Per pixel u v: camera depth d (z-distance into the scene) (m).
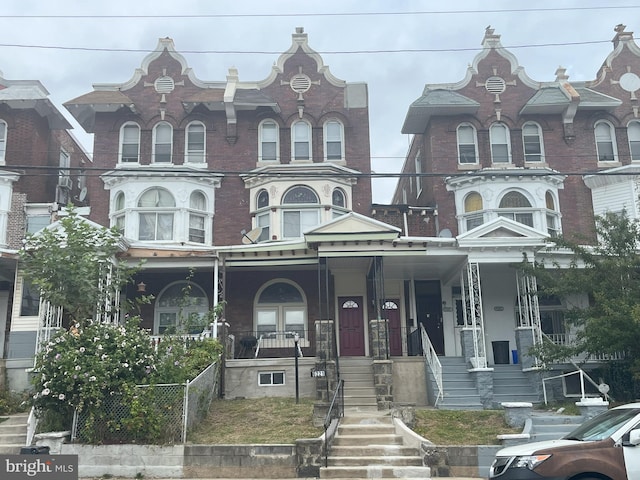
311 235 19.48
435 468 12.58
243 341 21.45
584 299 22.36
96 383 13.42
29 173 25.14
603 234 18.42
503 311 22.91
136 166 25.14
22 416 15.92
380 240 19.58
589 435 9.73
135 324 15.67
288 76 26.53
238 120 25.98
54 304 16.06
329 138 26.06
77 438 13.57
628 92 26.78
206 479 12.76
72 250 16.19
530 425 14.05
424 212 25.05
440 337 23.38
